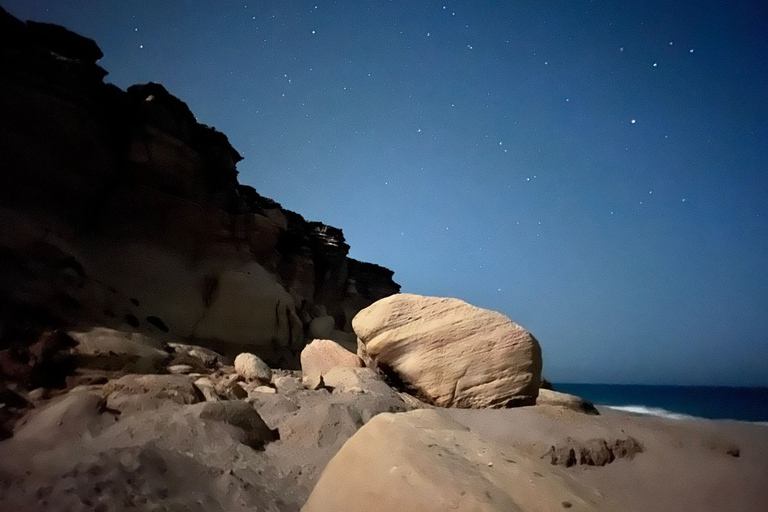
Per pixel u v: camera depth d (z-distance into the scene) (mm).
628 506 2629
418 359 7383
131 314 8922
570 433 5371
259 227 14156
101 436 3824
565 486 2582
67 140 9398
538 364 7043
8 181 8359
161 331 9422
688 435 6816
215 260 12023
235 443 3973
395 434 2803
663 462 5219
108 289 8883
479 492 2223
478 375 6969
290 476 3688
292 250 17953
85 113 9836
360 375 7328
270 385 7164
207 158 13375
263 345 11672
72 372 5469
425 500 2188
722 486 4621
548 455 4723
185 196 11836
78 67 9836
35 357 5242
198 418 4109
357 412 5188
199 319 10680
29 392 4773
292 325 13078
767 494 4438
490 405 6746
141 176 10828
